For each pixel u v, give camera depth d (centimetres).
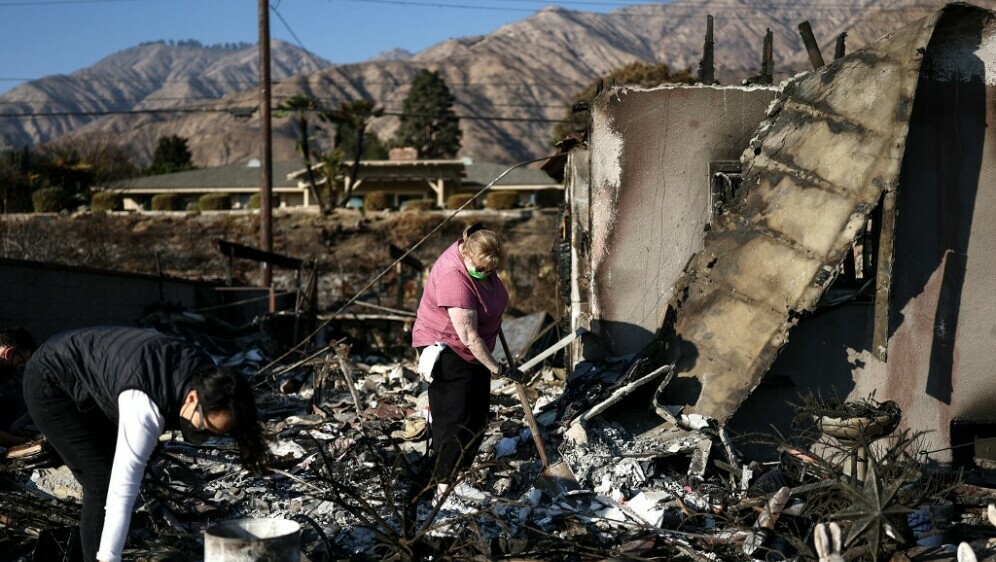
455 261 462
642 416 589
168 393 319
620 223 648
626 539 450
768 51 702
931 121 609
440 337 466
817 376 613
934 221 611
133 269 3353
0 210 3534
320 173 4144
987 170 610
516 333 1080
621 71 4566
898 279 610
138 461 317
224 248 1389
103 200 3847
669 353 600
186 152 7306
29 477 500
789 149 605
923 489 482
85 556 351
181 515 469
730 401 567
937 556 436
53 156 4566
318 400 788
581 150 739
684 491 509
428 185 4322
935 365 612
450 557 408
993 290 611
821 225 573
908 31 582
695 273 612
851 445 464
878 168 566
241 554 333
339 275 3177
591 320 651
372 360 1263
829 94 602
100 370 331
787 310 566
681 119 644
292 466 548
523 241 3353
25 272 946
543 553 427
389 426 653
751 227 598
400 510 462
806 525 458
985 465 615
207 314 1391
